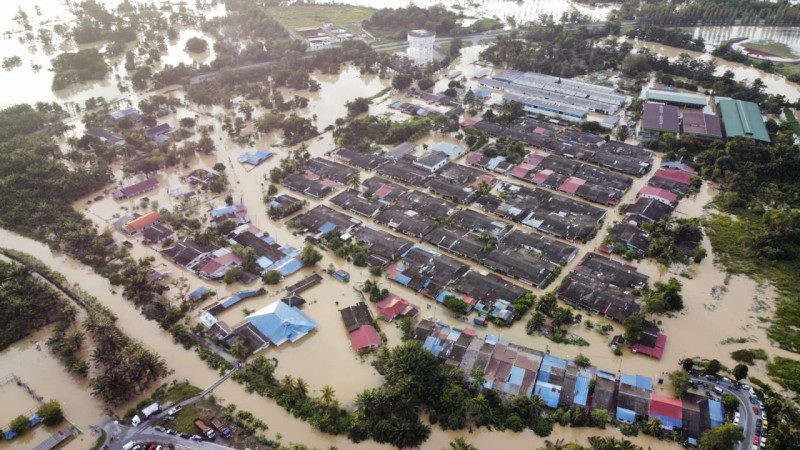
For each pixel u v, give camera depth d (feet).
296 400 359.46
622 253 505.25
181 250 508.53
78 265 501.15
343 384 376.68
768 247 494.18
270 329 415.23
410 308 437.17
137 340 414.41
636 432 335.47
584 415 341.21
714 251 508.53
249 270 488.85
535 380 367.66
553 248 505.66
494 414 346.95
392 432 331.57
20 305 422.82
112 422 348.18
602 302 435.12
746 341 405.18
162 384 376.48
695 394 355.77
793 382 365.40
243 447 329.31
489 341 400.88
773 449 313.12
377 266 486.38
